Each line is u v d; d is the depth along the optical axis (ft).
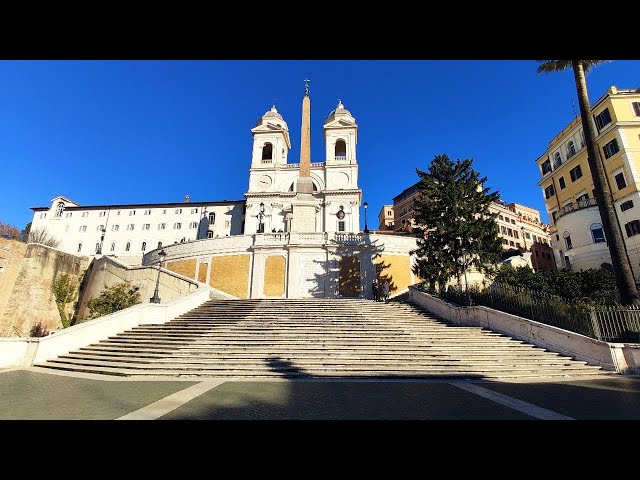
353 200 151.84
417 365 33.58
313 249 93.09
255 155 166.81
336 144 175.01
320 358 34.91
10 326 67.21
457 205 65.62
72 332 41.88
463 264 64.85
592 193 102.94
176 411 18.95
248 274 92.53
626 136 93.45
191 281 69.15
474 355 36.17
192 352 36.52
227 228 171.63
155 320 51.67
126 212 182.60
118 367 33.99
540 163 127.95
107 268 84.12
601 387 26.48
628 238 89.51
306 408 19.84
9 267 68.28
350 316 50.98
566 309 40.60
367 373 31.55
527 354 36.91
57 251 79.25
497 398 22.57
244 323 47.37
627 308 37.81
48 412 18.72
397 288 90.48
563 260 104.68
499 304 49.44
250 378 30.35
